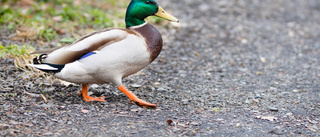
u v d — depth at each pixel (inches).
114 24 458.9
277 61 416.8
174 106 270.4
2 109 237.1
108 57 240.7
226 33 516.1
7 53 325.1
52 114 238.4
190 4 650.2
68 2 528.7
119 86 257.1
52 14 462.3
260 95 305.7
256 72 375.9
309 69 392.8
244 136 223.1
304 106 282.0
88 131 218.1
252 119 251.0
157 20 515.5
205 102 283.1
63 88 291.1
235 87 326.0
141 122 235.6
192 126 233.9
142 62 251.3
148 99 282.7
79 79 248.8
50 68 241.0
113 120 236.2
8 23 412.8
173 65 379.6
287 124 244.7
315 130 236.5
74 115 239.6
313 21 613.6
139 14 259.1
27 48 338.6
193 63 392.8
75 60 242.1
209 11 620.4
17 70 308.2
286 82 347.3
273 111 268.4
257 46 470.6
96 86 303.1
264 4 693.9
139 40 245.9
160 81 331.0
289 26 573.3
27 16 437.4
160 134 219.8
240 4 677.3
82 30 430.0
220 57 419.5
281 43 488.7
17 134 207.3
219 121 244.5
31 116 231.8
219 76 357.4
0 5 477.1
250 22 577.9
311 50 464.4
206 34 503.5
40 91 279.3
